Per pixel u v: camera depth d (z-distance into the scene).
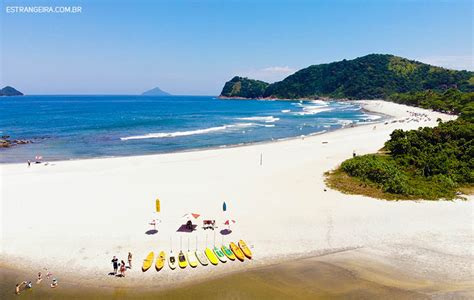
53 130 87.31
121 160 50.22
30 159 53.09
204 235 25.33
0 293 18.72
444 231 26.23
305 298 18.19
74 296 18.47
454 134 50.31
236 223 27.38
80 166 46.12
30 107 197.75
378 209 30.06
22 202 31.80
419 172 39.22
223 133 84.62
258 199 32.75
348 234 25.64
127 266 20.98
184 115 145.50
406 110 149.38
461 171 38.75
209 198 33.09
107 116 135.50
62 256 22.41
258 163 47.84
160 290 18.92
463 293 18.70
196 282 19.66
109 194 34.19
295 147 60.91
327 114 148.88
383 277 20.27
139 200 32.50
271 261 21.92
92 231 25.84
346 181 37.06
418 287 19.30
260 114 152.50
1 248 23.41
